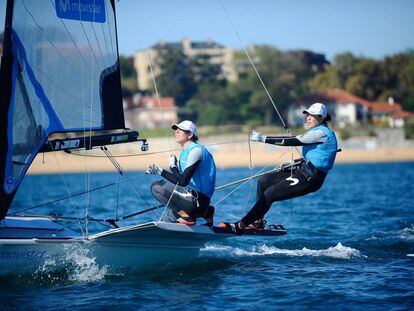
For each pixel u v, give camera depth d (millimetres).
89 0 29812
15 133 26969
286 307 23672
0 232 28844
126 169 158375
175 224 27406
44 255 26906
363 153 192625
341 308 23422
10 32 26938
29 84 27516
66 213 52094
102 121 30328
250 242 36344
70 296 25250
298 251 33625
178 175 27562
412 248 34344
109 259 28266
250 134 29188
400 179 94750
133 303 24375
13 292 25688
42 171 159125
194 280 27562
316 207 55469
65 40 28938
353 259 31609
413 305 23516
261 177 30531
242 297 25016
